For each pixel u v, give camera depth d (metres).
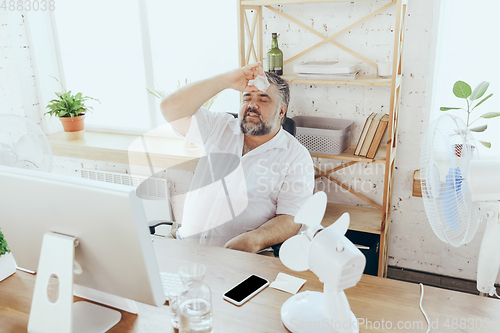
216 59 2.60
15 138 1.52
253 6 2.18
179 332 0.93
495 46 2.03
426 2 1.95
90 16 2.84
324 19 2.17
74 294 1.12
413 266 2.37
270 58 2.13
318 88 2.29
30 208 0.93
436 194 1.14
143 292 0.90
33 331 0.94
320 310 0.98
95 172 2.94
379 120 1.95
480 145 2.15
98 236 0.87
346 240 0.89
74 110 2.83
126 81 2.90
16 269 1.26
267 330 0.97
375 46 2.12
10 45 2.75
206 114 1.93
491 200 1.09
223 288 1.13
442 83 2.16
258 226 1.84
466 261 2.24
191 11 2.56
